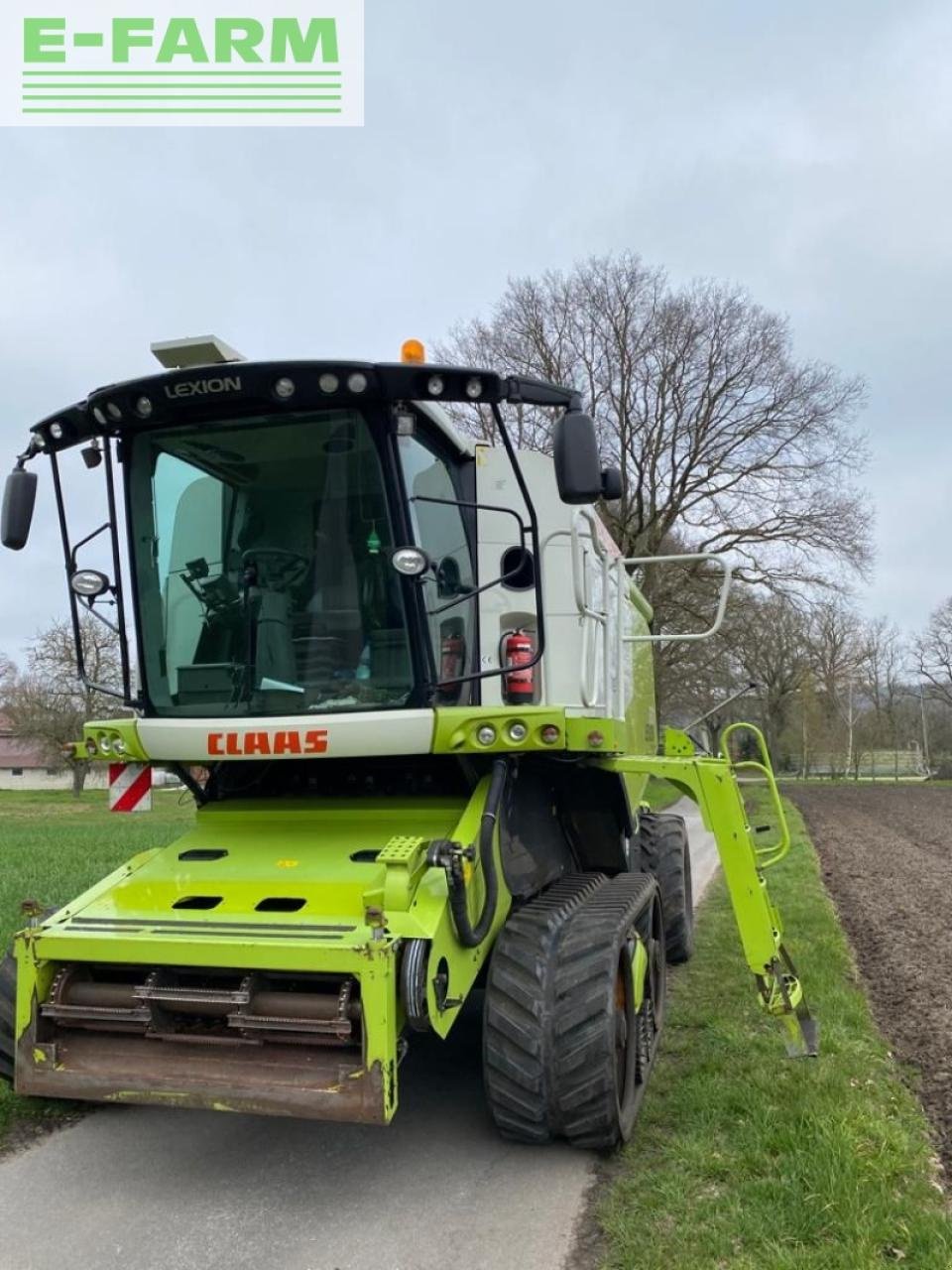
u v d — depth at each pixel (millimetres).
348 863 4051
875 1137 3941
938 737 83625
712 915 9781
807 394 31734
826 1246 3176
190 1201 3750
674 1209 3492
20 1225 3572
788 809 27438
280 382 4047
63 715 46000
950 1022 5824
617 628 5551
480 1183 3859
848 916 9992
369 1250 3373
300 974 3533
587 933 4141
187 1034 3631
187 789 5176
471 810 4180
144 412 4234
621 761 4844
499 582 4285
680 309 31469
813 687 62125
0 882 10930
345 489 4301
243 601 4430
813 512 31875
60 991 3729
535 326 32469
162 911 3873
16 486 4457
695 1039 5488
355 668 4316
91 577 4469
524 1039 3904
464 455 5086
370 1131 4391
